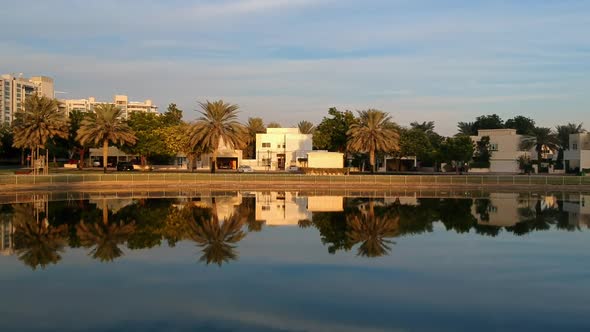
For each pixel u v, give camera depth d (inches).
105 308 542.0
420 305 558.3
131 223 1131.3
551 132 3794.3
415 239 966.4
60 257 781.3
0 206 1439.5
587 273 703.1
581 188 2187.5
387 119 2928.2
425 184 2246.6
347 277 673.6
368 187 2253.9
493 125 5354.3
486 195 1994.3
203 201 1651.1
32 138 2561.5
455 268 729.0
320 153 2930.6
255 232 1033.5
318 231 1051.9
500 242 941.2
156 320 506.6
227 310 537.6
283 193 2026.3
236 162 3676.2
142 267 720.3
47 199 1663.4
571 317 523.5
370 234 1022.4
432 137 4279.0
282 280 657.0
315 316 519.8
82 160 3523.6
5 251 825.5
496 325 500.7
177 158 3722.9
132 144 3063.5
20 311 531.5
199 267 722.2
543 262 768.9
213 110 2721.5
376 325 497.7
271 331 479.5
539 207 1542.8
